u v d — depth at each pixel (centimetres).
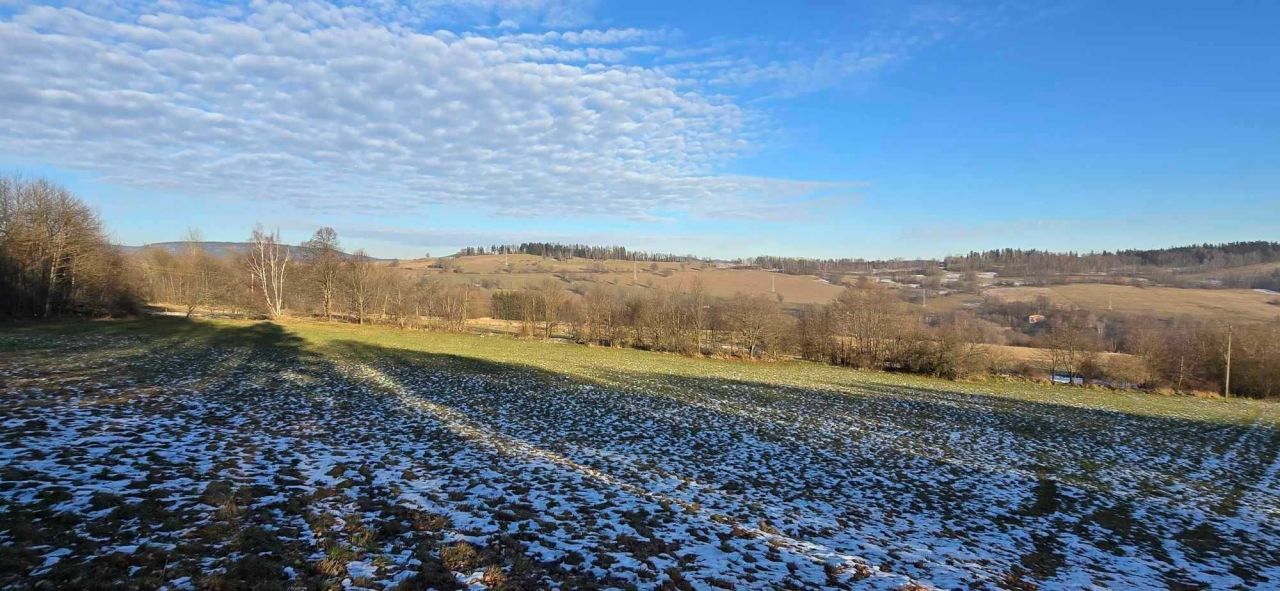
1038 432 2638
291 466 1179
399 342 5122
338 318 7256
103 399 1694
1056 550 1157
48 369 2239
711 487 1398
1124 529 1332
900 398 3644
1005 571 1012
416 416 1941
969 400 3775
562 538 930
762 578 862
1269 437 2923
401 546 816
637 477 1423
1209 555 1195
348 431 1609
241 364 2903
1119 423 3106
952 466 1839
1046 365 6056
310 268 7231
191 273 7788
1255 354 5447
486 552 828
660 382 3688
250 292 6994
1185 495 1664
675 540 994
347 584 687
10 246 4912
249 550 743
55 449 1091
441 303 7175
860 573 926
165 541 741
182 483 977
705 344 6594
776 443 2000
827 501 1370
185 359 2931
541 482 1282
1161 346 5838
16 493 830
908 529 1213
